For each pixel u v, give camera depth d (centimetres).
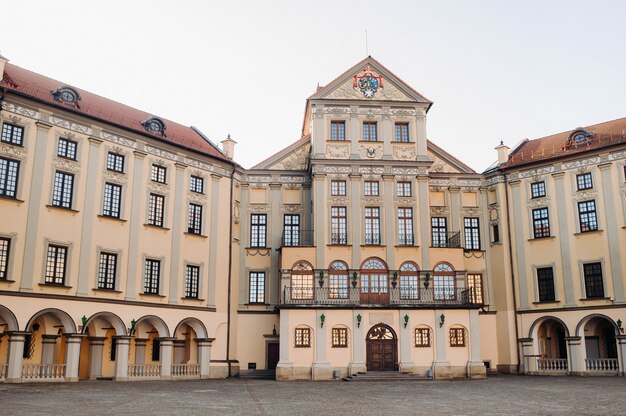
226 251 4078
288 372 3653
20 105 3134
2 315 2950
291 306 3753
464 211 4388
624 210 3778
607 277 3781
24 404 1973
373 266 4025
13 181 3075
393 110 4281
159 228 3691
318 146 4184
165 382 3319
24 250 3044
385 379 3569
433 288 3994
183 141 4022
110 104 3881
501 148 4400
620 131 3962
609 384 2992
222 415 1781
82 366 3544
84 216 3328
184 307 3744
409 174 4184
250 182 4375
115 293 3403
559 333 4166
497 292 4231
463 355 3762
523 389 2750
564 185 4050
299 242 4284
